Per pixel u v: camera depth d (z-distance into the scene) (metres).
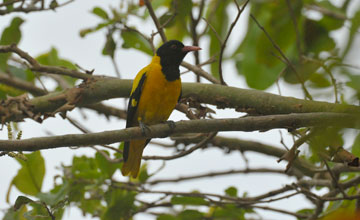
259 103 10.09
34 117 9.73
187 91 10.73
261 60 13.44
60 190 11.18
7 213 10.80
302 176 13.73
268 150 14.30
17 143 7.71
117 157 12.69
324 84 3.79
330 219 2.76
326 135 3.45
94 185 11.89
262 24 13.33
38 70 10.88
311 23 13.41
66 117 10.30
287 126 8.38
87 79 11.04
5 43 11.99
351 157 7.70
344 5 6.45
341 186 10.40
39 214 10.09
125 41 12.45
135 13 12.45
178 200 12.09
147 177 12.93
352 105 3.19
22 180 11.64
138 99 10.85
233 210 11.95
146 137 8.80
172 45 11.09
